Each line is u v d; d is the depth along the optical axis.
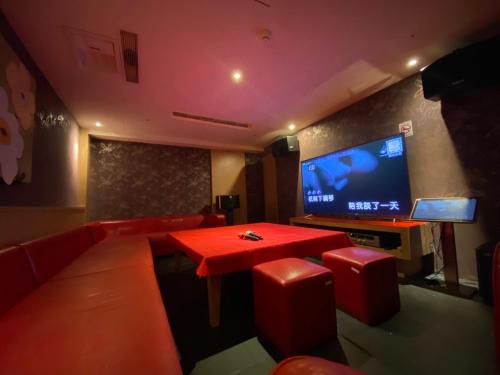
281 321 1.30
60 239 1.83
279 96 3.01
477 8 1.71
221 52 2.07
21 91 1.69
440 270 2.42
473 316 1.58
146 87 2.61
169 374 0.62
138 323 0.89
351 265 1.63
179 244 2.12
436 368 1.13
